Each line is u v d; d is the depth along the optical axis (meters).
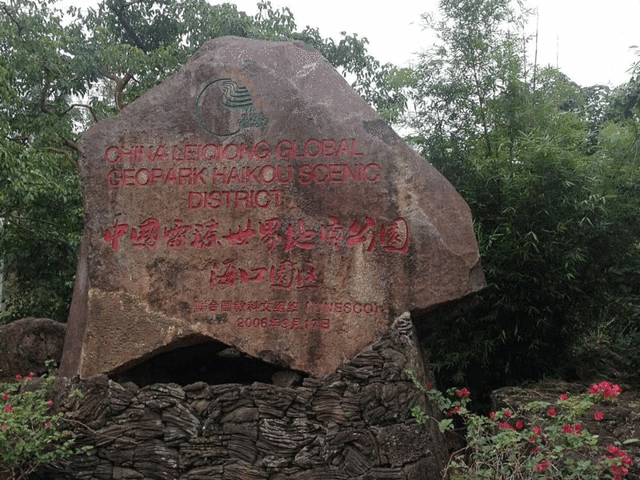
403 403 4.21
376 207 4.52
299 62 4.79
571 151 5.68
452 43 6.47
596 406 4.48
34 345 5.67
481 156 6.07
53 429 4.09
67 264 8.58
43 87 9.22
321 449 4.17
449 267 4.45
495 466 3.65
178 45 10.48
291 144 4.62
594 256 5.77
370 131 4.60
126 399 4.33
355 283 4.46
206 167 4.67
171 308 4.55
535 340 5.63
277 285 4.52
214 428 4.23
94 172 4.72
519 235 5.43
